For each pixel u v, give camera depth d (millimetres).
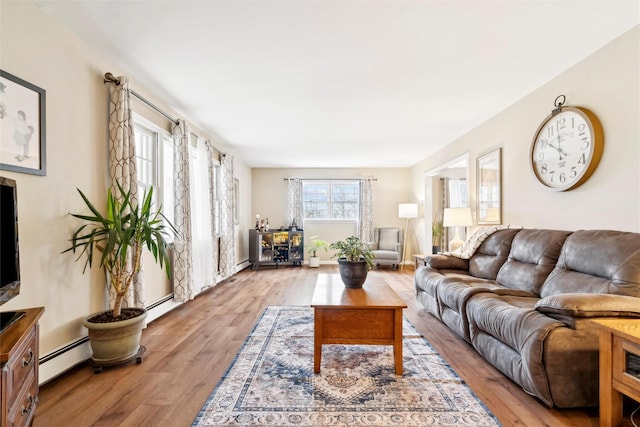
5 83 1693
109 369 2174
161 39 2221
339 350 2514
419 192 6793
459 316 2629
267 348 2535
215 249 4566
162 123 3445
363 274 2621
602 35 2186
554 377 1661
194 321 3219
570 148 2596
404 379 2047
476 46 2309
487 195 3945
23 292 1811
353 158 6449
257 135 4707
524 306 2141
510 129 3482
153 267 3248
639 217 2096
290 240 6992
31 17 1851
